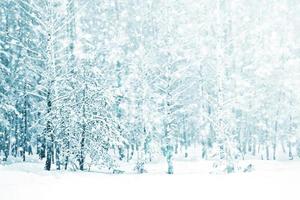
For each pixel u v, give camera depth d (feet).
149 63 95.76
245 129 156.46
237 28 134.62
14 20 109.50
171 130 89.10
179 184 52.70
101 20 119.14
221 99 84.17
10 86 104.12
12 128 116.06
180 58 91.35
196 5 121.19
